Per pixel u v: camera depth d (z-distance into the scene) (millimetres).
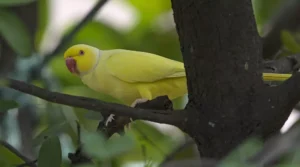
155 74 5348
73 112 5723
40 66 7258
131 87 5473
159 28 8867
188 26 4191
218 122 4305
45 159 4152
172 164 3428
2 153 4996
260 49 4332
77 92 7328
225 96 4266
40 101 6895
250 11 4184
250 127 4289
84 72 5789
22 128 6992
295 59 5645
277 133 4355
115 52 5699
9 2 3342
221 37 4160
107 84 5621
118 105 4180
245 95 4258
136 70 5398
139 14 9172
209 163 3453
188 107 4395
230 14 4121
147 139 5613
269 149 3070
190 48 4250
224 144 4336
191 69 4305
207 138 4371
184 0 4137
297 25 8062
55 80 7539
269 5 8523
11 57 7230
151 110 4305
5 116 6902
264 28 8422
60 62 7984
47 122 6328
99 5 7301
